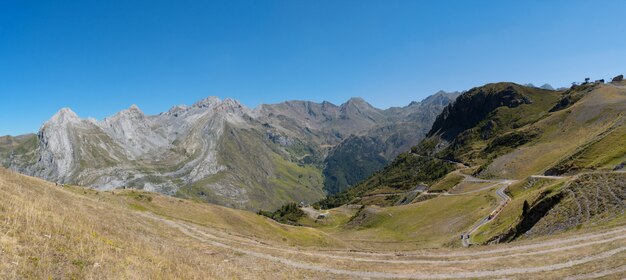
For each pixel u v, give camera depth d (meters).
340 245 108.06
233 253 44.91
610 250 39.38
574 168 116.69
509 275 36.38
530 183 129.12
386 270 41.12
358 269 41.50
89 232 24.72
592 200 63.59
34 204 25.11
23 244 18.34
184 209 86.31
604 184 66.75
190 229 58.84
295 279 35.75
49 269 16.91
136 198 84.56
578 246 44.16
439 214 150.25
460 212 140.38
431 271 40.22
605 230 50.06
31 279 15.55
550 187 82.06
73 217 27.30
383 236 148.25
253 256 44.41
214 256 41.44
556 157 178.38
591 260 37.22
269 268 38.75
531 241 52.22
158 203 85.00
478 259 44.62
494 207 123.81
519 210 92.25
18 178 42.75
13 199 24.41
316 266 42.25
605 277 30.75
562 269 35.94
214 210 93.38
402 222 159.75
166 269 24.47
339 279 37.25
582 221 59.03
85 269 18.38
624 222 51.44
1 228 18.84
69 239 21.47
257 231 91.25
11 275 15.10
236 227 88.50
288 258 45.12
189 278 24.61
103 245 23.08
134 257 23.69
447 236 120.06
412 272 40.00
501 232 86.38
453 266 42.00
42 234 20.48
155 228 51.28
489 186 173.25
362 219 187.25
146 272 21.72
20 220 20.83
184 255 32.56
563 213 65.19
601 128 185.88
